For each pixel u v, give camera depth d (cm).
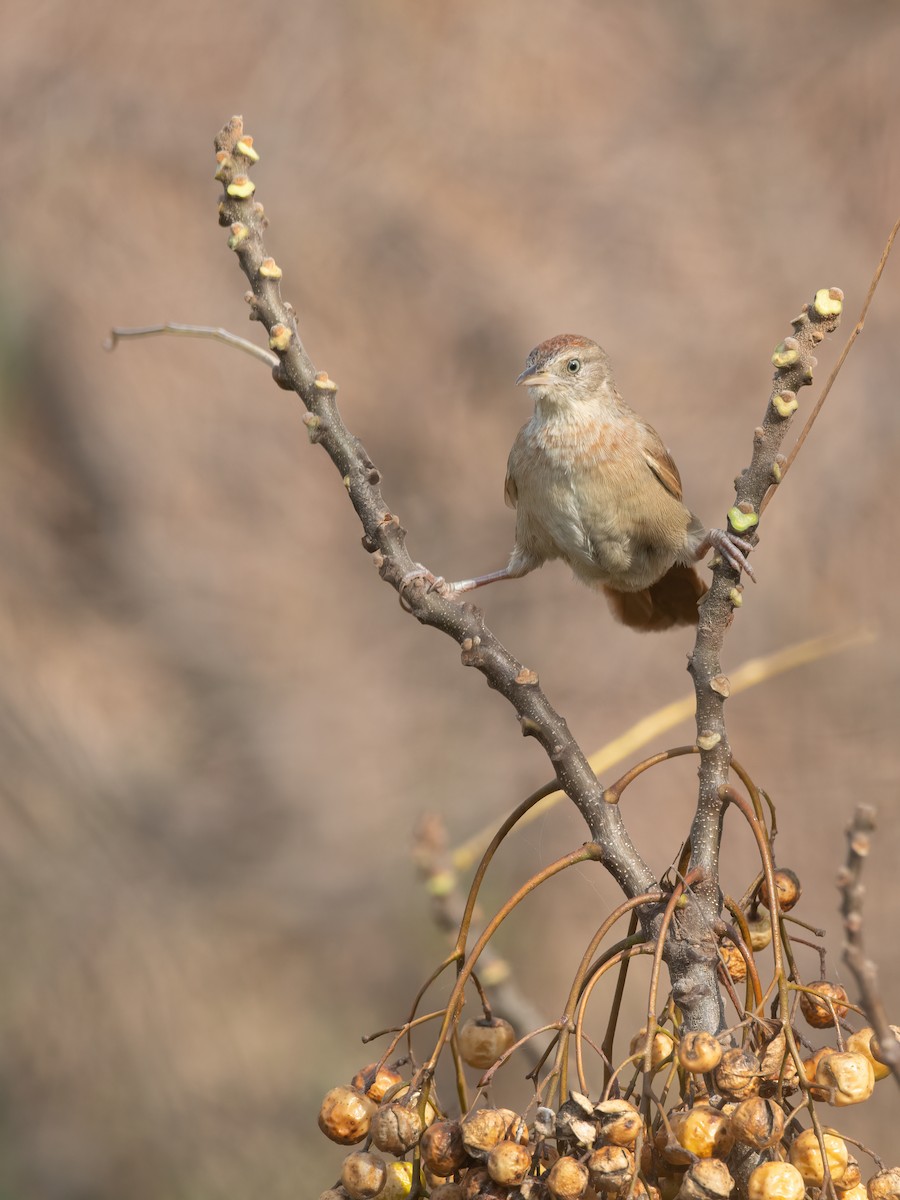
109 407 1554
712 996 315
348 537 1567
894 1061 261
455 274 1522
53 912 1277
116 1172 1123
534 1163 302
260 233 384
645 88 1577
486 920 1151
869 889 1162
